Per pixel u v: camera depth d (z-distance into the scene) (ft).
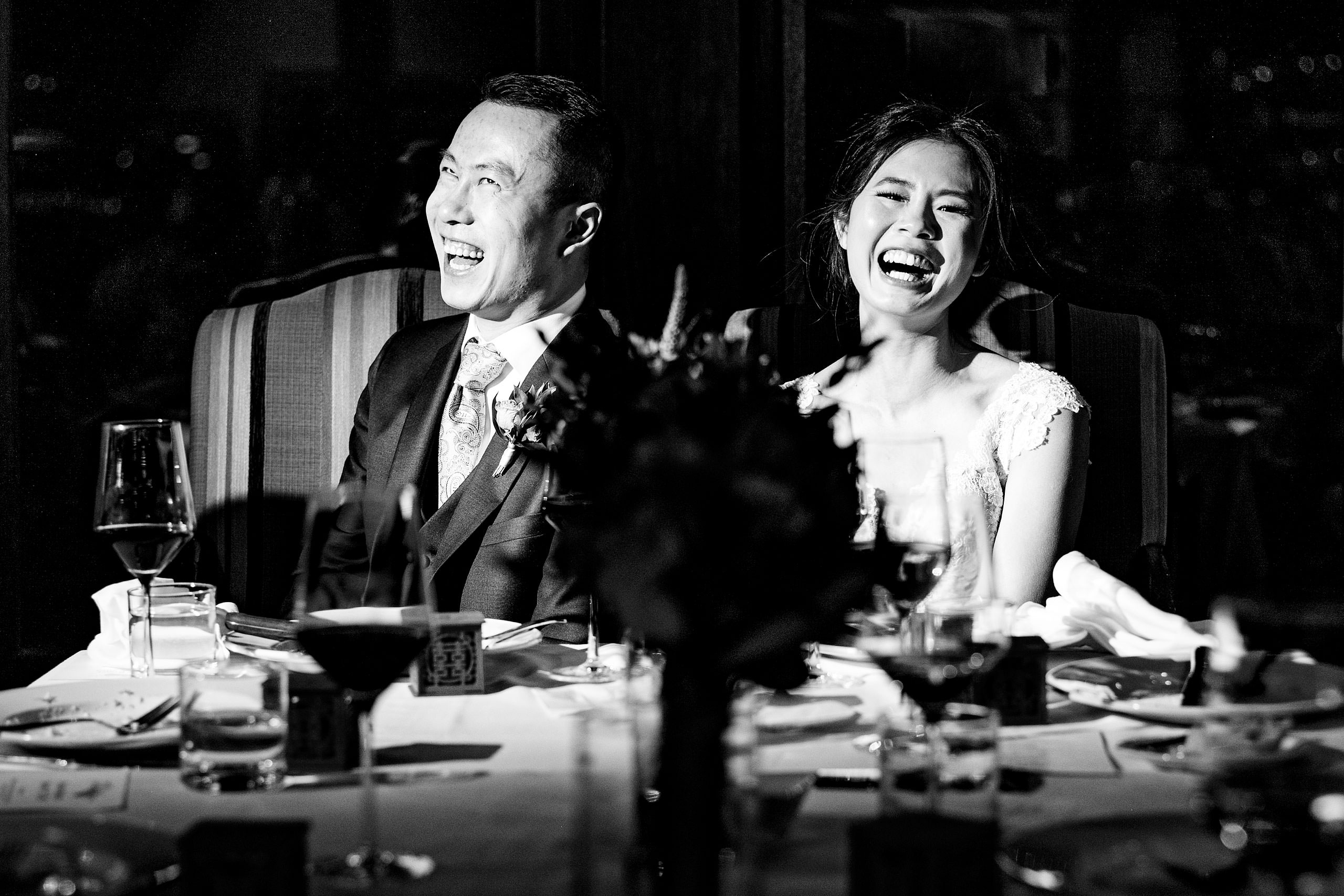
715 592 2.67
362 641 3.31
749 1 9.91
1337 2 10.44
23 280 10.03
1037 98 10.43
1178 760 3.56
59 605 10.16
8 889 2.53
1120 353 8.39
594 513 2.80
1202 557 10.69
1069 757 3.62
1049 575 7.73
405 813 3.23
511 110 8.18
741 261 9.91
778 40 9.98
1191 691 3.96
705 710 2.51
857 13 10.23
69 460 10.13
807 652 3.23
